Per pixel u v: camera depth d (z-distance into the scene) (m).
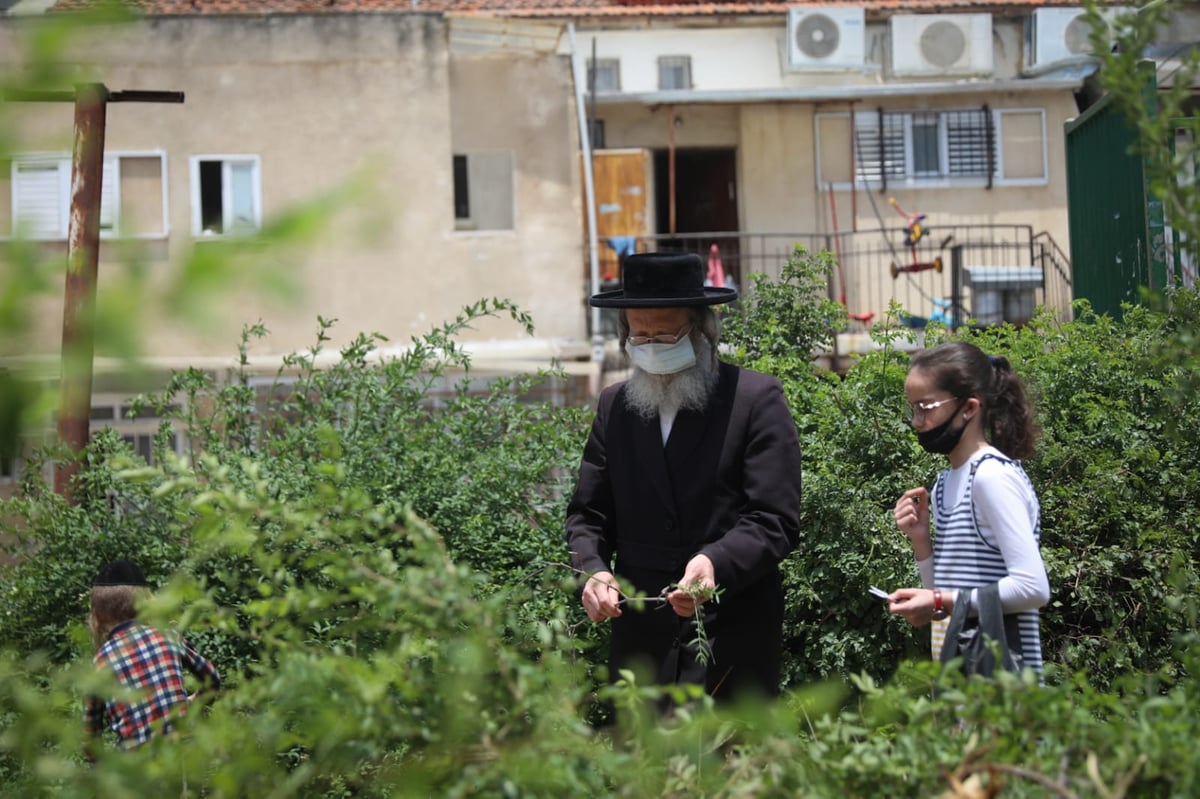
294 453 5.24
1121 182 7.57
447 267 17.23
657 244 20.09
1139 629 4.77
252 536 2.31
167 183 16.98
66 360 0.90
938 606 3.23
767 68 20.78
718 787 2.10
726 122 20.23
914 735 2.04
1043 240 20.22
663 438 4.03
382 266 17.09
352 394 5.38
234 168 17.09
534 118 17.61
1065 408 5.45
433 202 17.23
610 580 3.85
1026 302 17.80
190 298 0.87
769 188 20.11
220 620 2.32
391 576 2.23
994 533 3.25
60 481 5.29
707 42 20.81
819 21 20.38
